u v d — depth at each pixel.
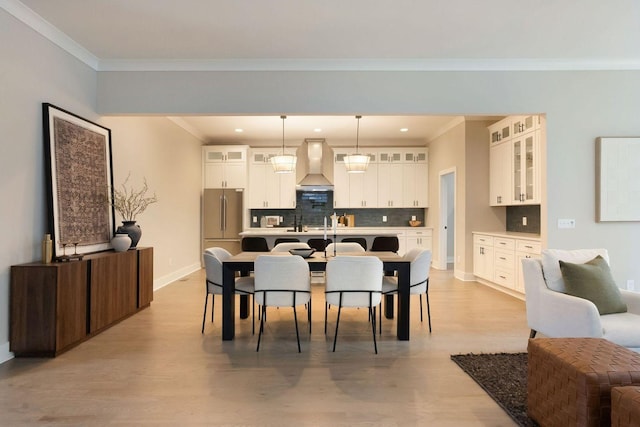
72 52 3.82
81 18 3.30
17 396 2.46
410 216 8.91
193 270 7.58
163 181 6.11
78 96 3.93
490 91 4.32
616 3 3.09
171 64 4.27
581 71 4.32
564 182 4.29
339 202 8.58
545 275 3.09
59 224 3.49
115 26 3.45
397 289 3.78
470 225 6.56
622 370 1.76
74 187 3.74
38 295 3.05
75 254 3.50
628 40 3.79
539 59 4.25
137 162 5.21
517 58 4.23
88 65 4.11
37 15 3.24
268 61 4.27
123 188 4.82
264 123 7.01
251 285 3.79
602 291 2.82
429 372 2.84
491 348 3.34
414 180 8.60
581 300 2.64
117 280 3.99
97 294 3.61
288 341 3.53
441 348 3.35
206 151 8.20
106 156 4.33
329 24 3.43
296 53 4.09
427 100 4.32
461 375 2.79
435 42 3.81
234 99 4.31
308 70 4.32
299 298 3.31
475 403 2.38
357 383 2.65
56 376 2.76
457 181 6.89
